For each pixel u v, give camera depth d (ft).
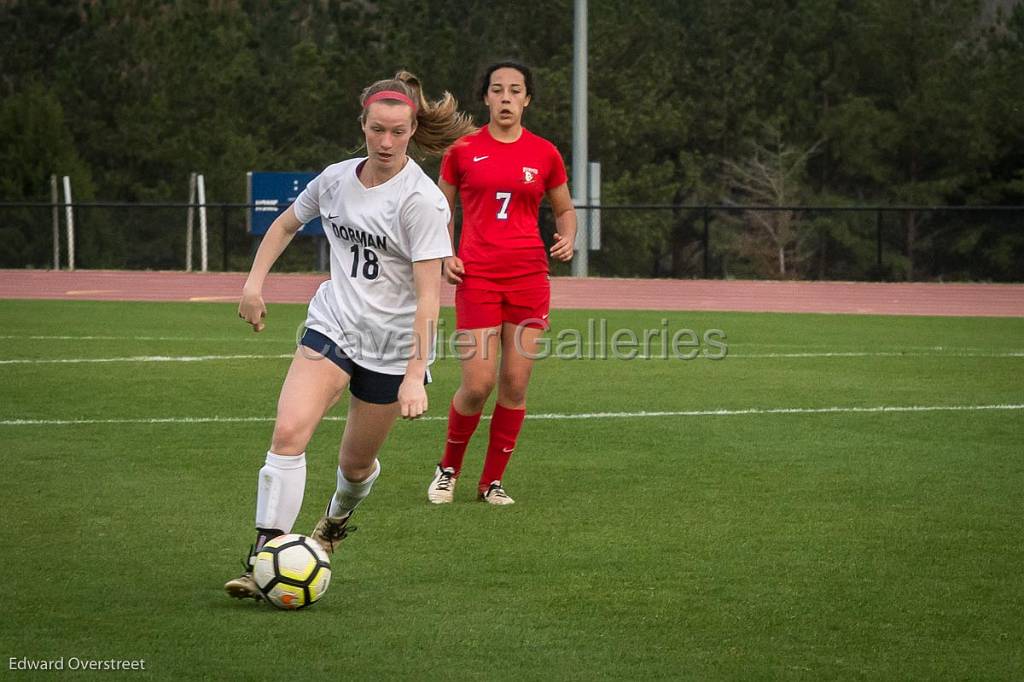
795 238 531.50
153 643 56.18
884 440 109.70
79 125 539.29
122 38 558.15
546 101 538.88
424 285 63.93
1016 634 58.85
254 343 182.39
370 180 64.39
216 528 77.51
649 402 130.21
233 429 111.75
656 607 62.59
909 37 580.30
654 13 595.06
